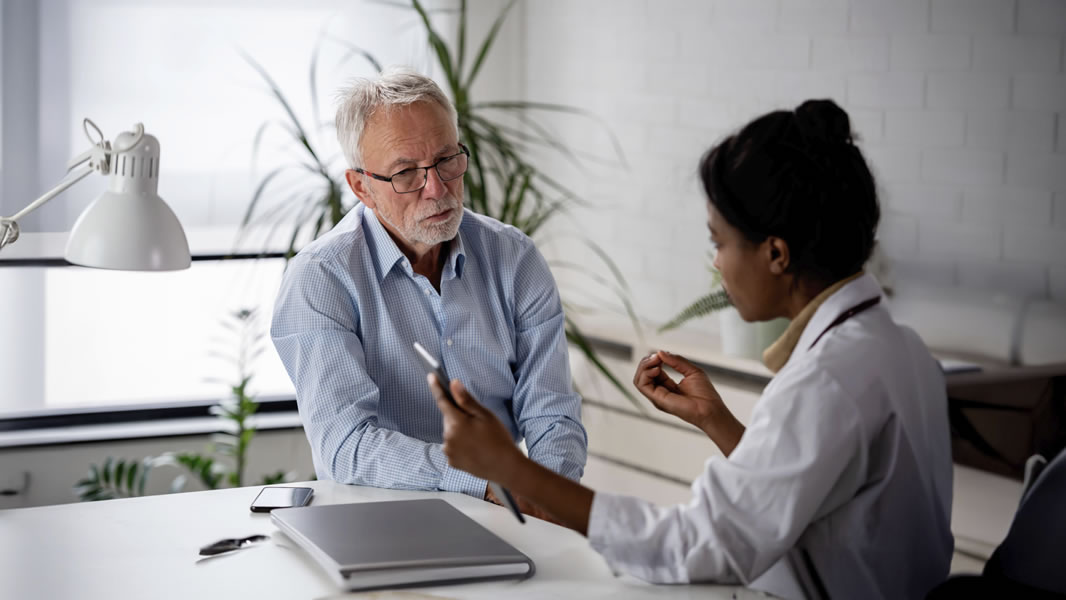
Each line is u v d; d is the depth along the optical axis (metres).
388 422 1.98
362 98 1.91
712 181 1.37
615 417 3.46
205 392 3.59
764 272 1.38
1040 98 2.41
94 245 1.56
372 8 3.66
